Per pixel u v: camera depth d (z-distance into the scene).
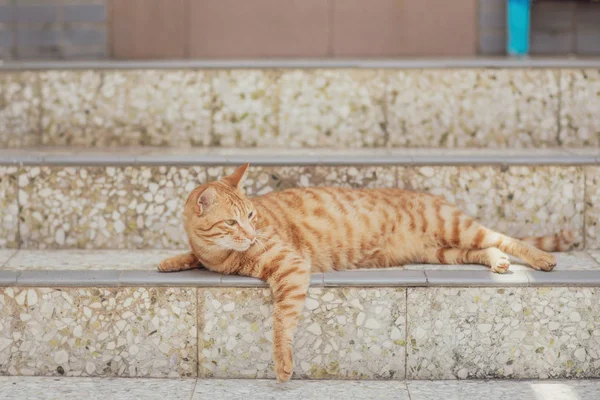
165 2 6.05
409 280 3.88
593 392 3.76
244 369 3.93
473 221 4.29
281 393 3.76
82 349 3.93
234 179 4.08
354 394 3.75
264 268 3.90
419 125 5.19
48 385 3.84
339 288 3.88
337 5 6.08
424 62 5.23
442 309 3.90
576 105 5.16
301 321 3.90
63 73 5.18
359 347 3.91
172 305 3.90
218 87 5.18
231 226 3.88
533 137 5.18
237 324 3.90
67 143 5.23
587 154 4.64
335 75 5.17
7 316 3.92
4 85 5.19
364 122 5.19
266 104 5.19
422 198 4.35
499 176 4.50
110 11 6.05
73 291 3.91
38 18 6.04
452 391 3.79
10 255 4.38
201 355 3.92
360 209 4.30
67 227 4.52
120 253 4.43
